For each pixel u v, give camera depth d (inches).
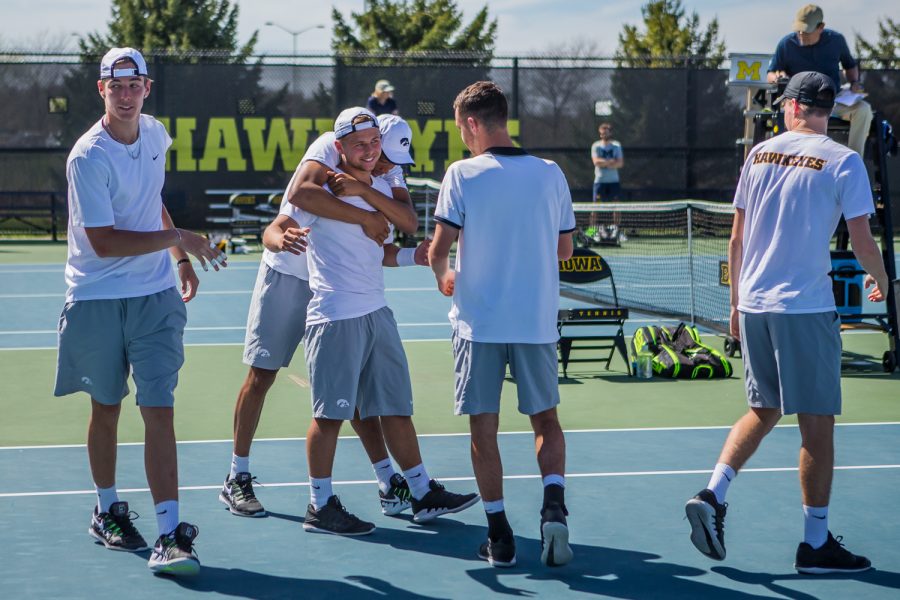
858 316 461.7
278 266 250.4
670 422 351.6
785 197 217.5
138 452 304.7
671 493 267.1
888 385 419.5
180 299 223.0
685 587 204.7
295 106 1115.9
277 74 1111.6
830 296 217.3
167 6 1956.2
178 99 1103.6
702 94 1147.3
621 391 406.9
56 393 224.8
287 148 1116.5
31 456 303.6
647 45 1881.2
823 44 459.2
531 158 219.9
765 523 243.4
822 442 214.4
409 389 241.4
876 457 302.4
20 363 460.4
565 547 207.2
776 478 279.6
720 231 1055.6
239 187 1112.8
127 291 216.5
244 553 224.1
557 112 1131.3
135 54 213.9
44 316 605.3
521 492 267.9
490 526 217.3
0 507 254.2
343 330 231.3
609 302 668.7
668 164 1148.5
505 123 222.5
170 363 217.2
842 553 211.9
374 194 232.8
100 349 217.8
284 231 234.7
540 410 219.3
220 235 1071.6
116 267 216.4
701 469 290.0
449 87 1120.2
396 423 241.9
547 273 217.5
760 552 224.7
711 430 339.0
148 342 217.5
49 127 1100.5
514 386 411.2
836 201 215.6
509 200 214.7
